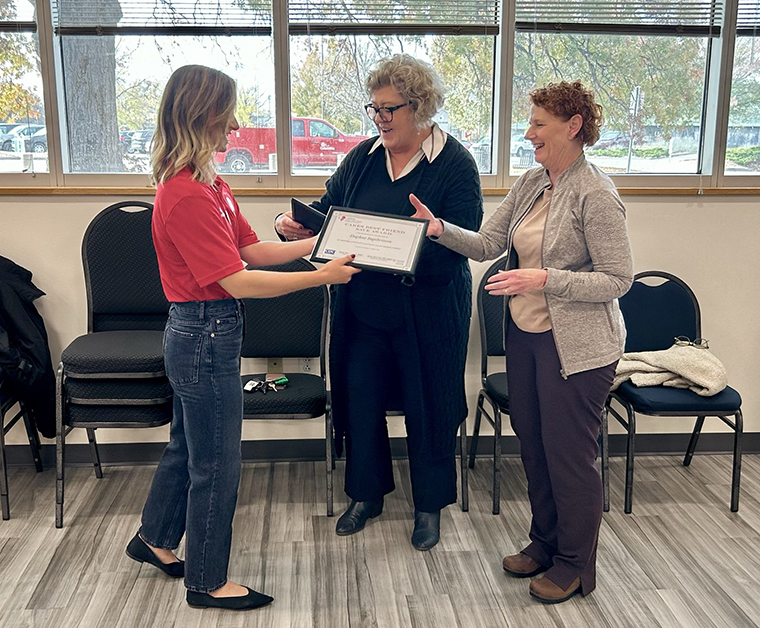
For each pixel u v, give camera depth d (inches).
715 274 125.2
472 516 107.7
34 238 117.3
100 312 114.3
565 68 120.8
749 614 84.0
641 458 128.4
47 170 118.7
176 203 71.7
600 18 118.9
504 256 119.7
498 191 120.7
